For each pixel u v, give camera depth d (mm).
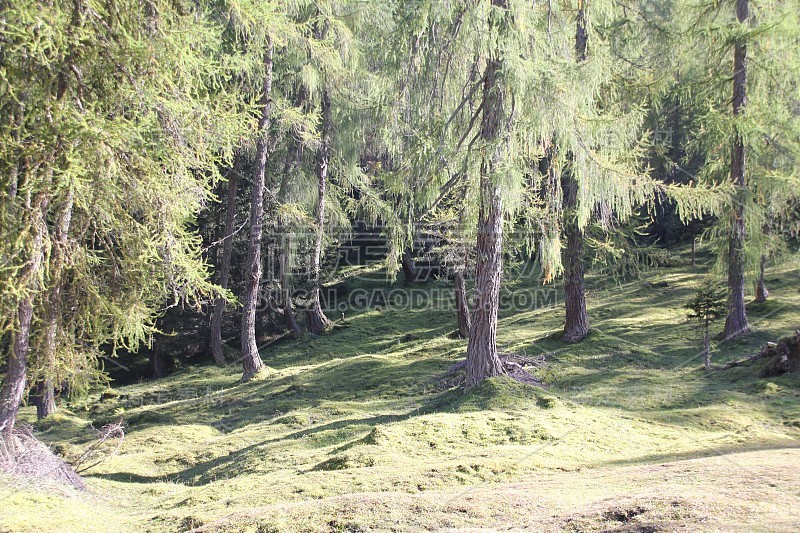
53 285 8164
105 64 7711
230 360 25953
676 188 13453
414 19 10797
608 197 12562
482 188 11461
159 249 8617
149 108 7883
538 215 13438
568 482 6754
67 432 15344
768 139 16359
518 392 11703
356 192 29109
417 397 14164
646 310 22219
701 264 27891
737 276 17078
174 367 26938
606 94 16781
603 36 16078
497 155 10891
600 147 13148
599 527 4902
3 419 8047
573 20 15547
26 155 7078
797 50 15805
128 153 7789
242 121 8938
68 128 6906
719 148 17016
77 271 8656
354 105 21562
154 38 7938
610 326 20406
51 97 7371
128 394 21297
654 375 13922
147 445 13047
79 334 9250
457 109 11750
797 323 17344
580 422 10000
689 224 32719
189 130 8328
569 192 16203
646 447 8773
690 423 9961
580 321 17484
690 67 18594
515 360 14797
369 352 23562
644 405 11484
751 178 16531
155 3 8016
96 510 7582
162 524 6711
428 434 9586
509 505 5891
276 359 24812
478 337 12703
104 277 9094
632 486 6145
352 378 17266
